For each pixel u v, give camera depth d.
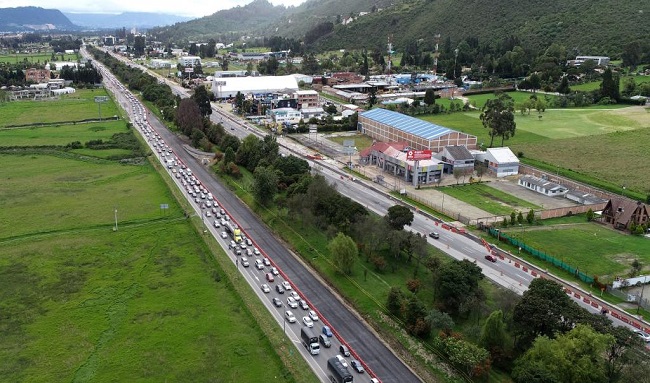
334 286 117.81
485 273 122.38
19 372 88.12
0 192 177.38
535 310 89.94
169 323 102.56
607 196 172.62
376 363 92.31
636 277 118.12
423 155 187.12
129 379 86.56
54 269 124.06
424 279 119.50
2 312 106.12
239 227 151.12
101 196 175.00
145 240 140.88
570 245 138.12
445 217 158.75
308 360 92.31
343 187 186.00
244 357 92.62
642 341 87.19
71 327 101.12
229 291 115.50
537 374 77.12
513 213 152.00
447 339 90.81
